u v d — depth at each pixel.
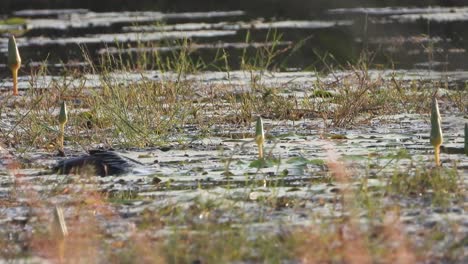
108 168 12.54
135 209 10.62
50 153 13.82
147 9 36.22
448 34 27.94
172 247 9.12
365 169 11.97
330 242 9.20
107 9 36.66
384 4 35.72
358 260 8.74
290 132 14.98
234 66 23.66
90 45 27.08
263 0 37.38
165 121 15.44
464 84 19.33
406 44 26.55
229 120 16.03
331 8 35.16
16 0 39.06
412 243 9.17
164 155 13.42
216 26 30.62
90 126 15.66
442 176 11.37
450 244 9.15
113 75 21.08
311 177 11.88
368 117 15.95
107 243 9.40
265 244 9.16
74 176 12.27
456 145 13.52
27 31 30.77
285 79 20.66
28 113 15.58
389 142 13.91
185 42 20.92
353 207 10.28
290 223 9.88
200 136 14.70
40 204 10.94
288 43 26.83
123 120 14.42
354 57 24.75
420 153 13.04
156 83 18.61
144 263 8.90
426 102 17.05
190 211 10.41
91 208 10.72
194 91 18.70
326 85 19.11
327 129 15.17
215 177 12.03
